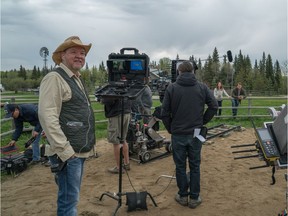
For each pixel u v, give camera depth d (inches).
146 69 182.2
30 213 163.6
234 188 194.7
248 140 328.5
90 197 181.8
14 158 234.1
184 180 167.6
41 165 248.1
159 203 173.0
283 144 117.0
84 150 119.0
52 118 108.2
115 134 211.3
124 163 225.1
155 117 235.8
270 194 184.5
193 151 163.0
